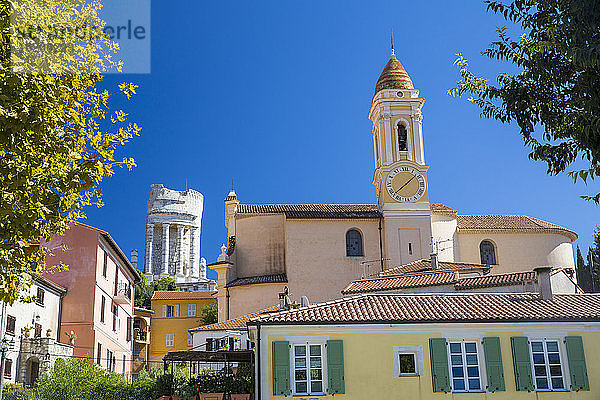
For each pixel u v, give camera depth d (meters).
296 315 26.64
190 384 27.92
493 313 26.97
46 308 39.16
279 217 58.31
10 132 12.62
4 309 32.06
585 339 26.45
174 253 158.25
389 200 56.53
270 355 25.69
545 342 26.42
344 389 25.31
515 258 58.50
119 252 48.59
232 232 60.25
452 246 57.34
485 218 61.62
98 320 43.56
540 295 29.78
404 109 58.50
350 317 26.36
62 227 14.84
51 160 13.89
